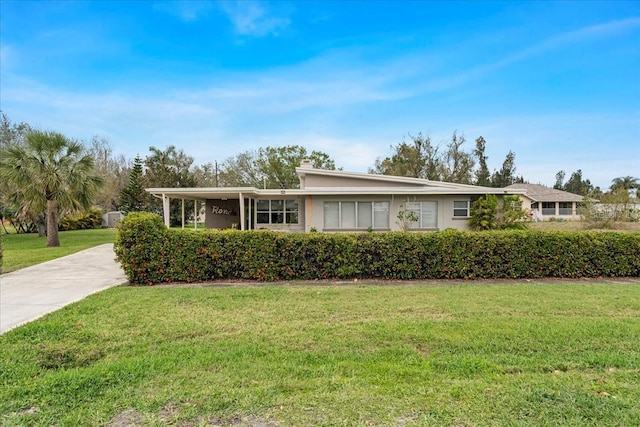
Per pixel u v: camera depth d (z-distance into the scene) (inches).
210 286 269.7
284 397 102.9
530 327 163.8
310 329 164.6
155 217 293.4
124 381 113.5
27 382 113.4
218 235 290.7
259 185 1486.2
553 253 300.0
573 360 130.0
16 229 923.4
